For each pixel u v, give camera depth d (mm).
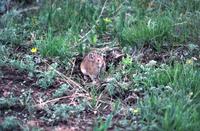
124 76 6691
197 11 8352
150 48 7531
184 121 5305
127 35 7645
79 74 6832
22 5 8961
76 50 7383
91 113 5898
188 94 5988
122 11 8602
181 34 7777
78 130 5520
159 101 5730
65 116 5684
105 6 8844
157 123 5441
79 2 8875
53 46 7207
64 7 8758
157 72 6504
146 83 6301
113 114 5797
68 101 6148
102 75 6656
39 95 6227
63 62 7020
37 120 5688
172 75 6406
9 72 6703
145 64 7020
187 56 7289
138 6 8859
